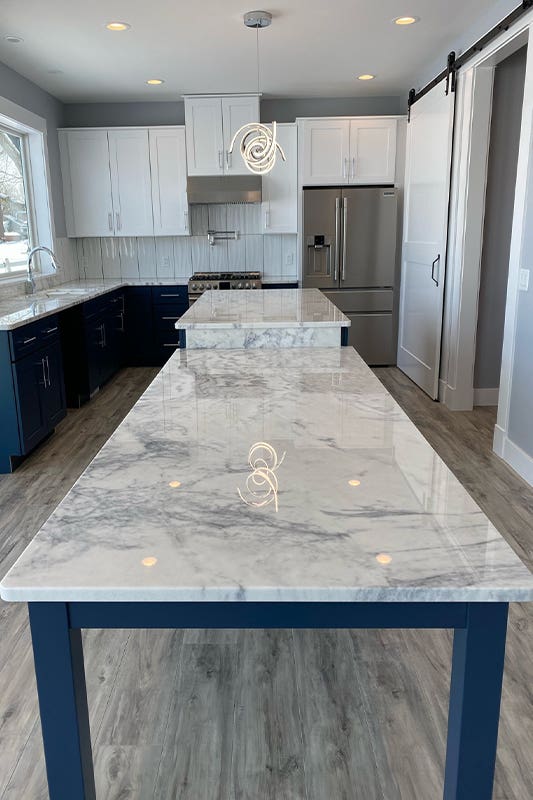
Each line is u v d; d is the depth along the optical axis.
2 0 3.52
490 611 0.96
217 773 1.63
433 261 5.10
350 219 6.12
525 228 3.46
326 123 6.05
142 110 6.39
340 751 1.69
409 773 1.62
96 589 0.93
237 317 3.21
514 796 1.56
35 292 5.34
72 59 4.75
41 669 1.01
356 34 4.31
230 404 1.90
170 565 0.99
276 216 6.37
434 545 1.05
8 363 3.57
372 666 2.04
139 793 1.58
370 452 1.48
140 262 6.77
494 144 4.50
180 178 6.27
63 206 6.29
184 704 1.88
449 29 4.26
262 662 2.07
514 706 1.86
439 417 4.74
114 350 5.95
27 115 5.24
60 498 3.36
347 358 2.61
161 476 1.35
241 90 5.95
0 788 1.60
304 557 1.01
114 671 2.04
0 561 2.71
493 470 3.69
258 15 3.83
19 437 3.67
